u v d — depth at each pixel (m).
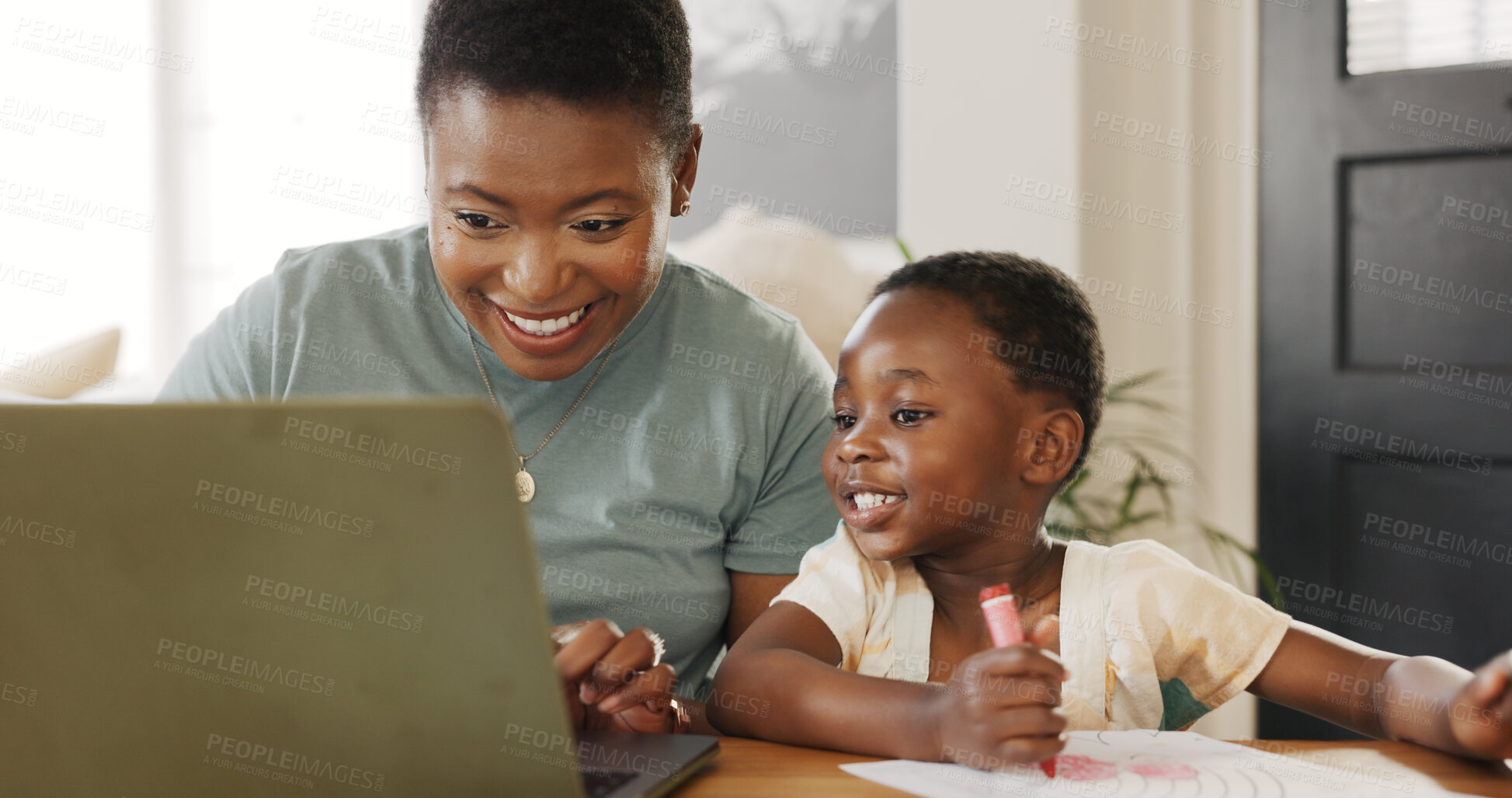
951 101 2.29
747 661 0.77
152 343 3.56
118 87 3.52
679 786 0.60
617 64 0.80
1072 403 0.86
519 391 1.02
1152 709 0.83
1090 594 0.85
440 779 0.51
